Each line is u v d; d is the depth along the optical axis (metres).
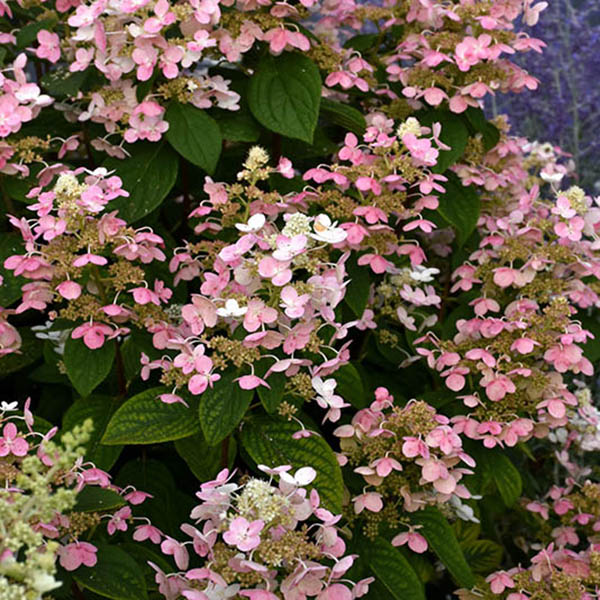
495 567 1.91
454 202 1.90
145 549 1.67
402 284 1.88
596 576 1.76
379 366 1.95
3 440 1.58
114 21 1.77
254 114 1.80
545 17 2.50
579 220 1.77
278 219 1.77
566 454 1.96
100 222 1.63
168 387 1.68
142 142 1.81
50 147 1.84
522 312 1.75
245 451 1.72
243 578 1.55
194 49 1.75
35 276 1.64
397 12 2.01
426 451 1.66
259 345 1.62
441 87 1.91
